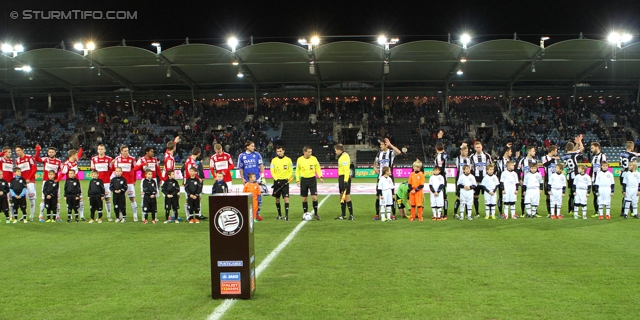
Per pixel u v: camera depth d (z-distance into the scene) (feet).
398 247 27.73
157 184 44.37
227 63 116.47
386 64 111.75
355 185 88.48
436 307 16.93
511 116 137.18
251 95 146.72
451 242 29.19
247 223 18.06
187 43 106.73
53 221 42.16
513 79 132.98
